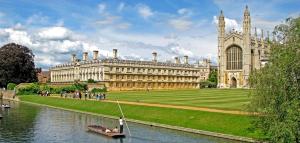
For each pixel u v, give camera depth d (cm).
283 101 3344
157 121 5581
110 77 15875
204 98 8438
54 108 8412
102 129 4906
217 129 4694
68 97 10144
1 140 4503
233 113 4997
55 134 4872
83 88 13400
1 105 9075
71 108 8031
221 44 18825
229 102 6969
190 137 4503
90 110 7381
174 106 6231
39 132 5022
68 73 18838
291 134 3092
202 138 4431
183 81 19200
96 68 16212
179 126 5156
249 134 4272
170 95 10338
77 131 5081
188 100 7762
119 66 16200
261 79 3547
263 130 3659
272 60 3541
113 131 4741
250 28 17900
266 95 3494
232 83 18525
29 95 11706
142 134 4756
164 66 18150
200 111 5394
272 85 3462
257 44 18388
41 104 9475
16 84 13550
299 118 3150
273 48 3544
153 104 6756
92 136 4719
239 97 8681
